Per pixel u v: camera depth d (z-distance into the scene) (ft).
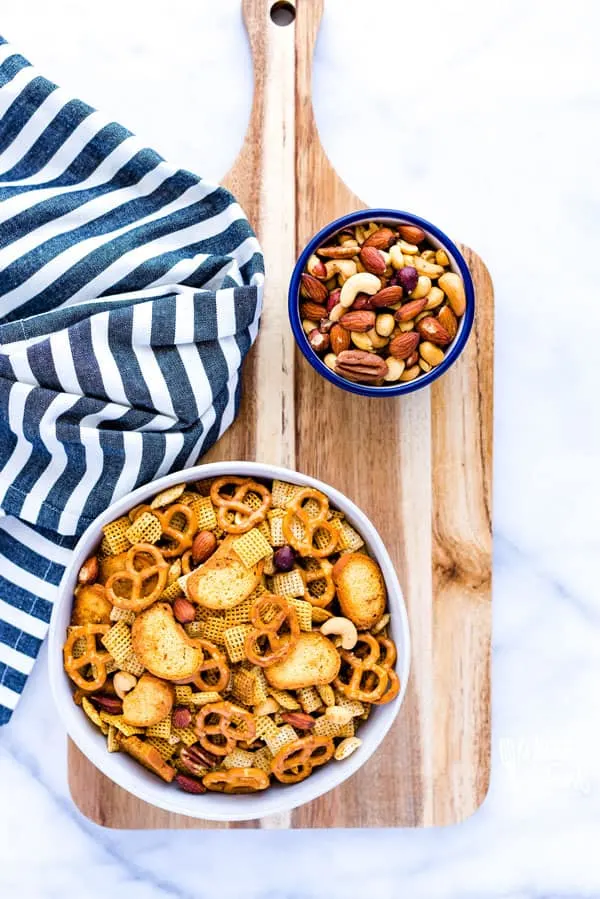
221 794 3.16
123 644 3.12
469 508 3.37
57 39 3.55
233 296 3.22
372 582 3.14
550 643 3.60
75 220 3.30
